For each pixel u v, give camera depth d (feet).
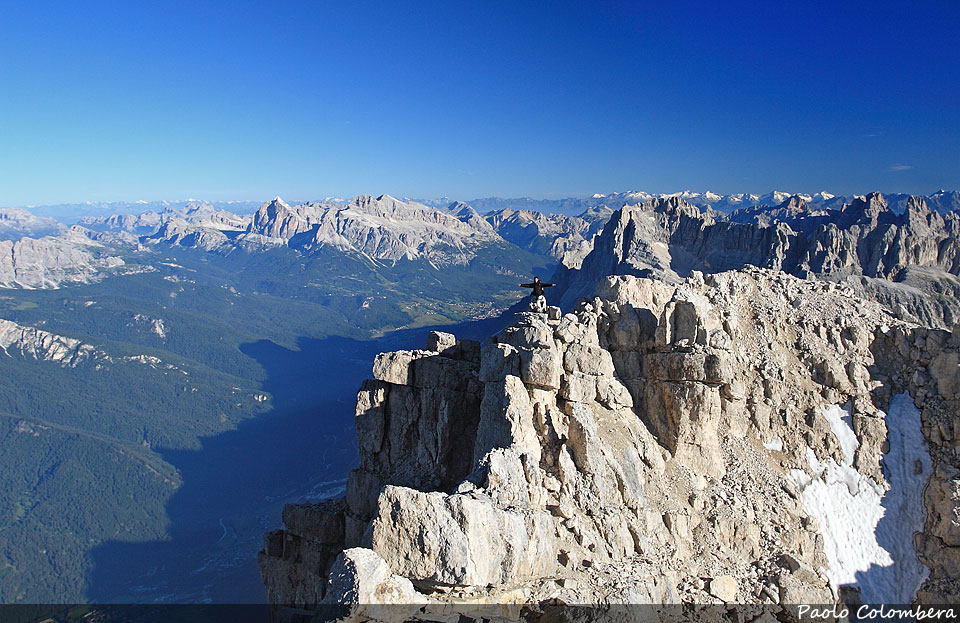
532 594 148.46
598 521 175.42
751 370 247.29
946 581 197.98
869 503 221.66
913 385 249.14
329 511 236.63
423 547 134.10
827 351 263.29
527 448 182.19
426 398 231.30
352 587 121.70
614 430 201.36
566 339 212.64
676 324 228.02
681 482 205.87
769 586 187.11
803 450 231.30
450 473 223.92
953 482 213.66
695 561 186.60
